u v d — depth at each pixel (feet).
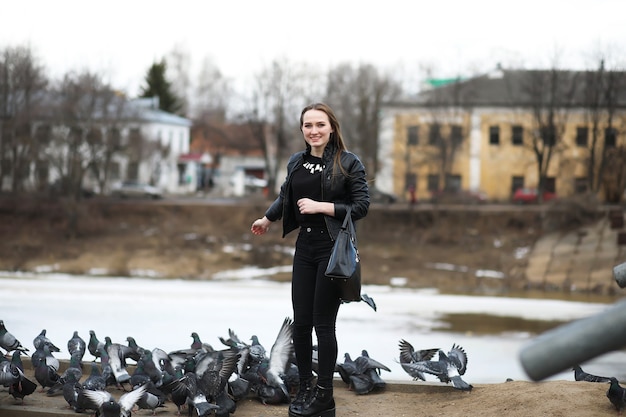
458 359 26.61
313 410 22.93
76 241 188.96
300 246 23.47
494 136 244.22
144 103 334.44
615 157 206.69
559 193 223.30
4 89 227.81
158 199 246.88
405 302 123.54
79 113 220.64
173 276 166.09
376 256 177.88
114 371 27.07
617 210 177.78
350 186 23.09
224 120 424.05
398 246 184.85
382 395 27.22
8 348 31.96
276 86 259.39
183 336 74.02
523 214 187.62
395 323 94.79
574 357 8.21
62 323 81.61
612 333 8.14
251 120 263.70
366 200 22.86
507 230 186.39
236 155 386.11
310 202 22.40
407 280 160.04
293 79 260.83
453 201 202.59
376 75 248.73
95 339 31.73
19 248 181.98
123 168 269.23
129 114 253.24
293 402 23.54
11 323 79.97
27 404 25.46
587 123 226.38
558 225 181.98
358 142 240.53
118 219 203.72
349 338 78.95
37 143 215.72
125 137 246.06
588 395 24.49
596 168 220.84
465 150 244.01
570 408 23.25
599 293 147.54
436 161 230.48
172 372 25.52
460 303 123.24
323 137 23.21
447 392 27.07
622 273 16.06
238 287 143.02
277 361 25.68
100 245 186.80
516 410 23.58
